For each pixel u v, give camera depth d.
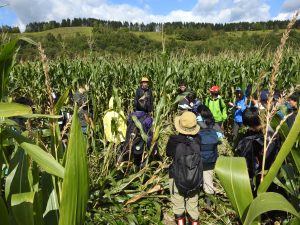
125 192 4.94
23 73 11.54
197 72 11.48
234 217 3.39
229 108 9.94
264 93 5.03
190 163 3.87
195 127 3.99
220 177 1.91
